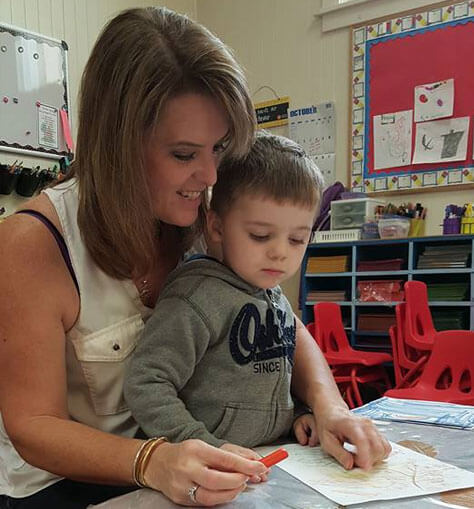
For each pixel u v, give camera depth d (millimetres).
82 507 644
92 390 687
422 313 2223
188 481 466
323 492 497
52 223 662
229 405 656
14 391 598
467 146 2588
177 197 668
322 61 3113
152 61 587
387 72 2846
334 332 2400
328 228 2838
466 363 1376
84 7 2863
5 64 2459
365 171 2941
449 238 2268
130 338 690
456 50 2619
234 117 629
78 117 651
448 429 714
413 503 472
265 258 681
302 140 3193
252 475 494
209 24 3627
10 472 717
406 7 2766
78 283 658
